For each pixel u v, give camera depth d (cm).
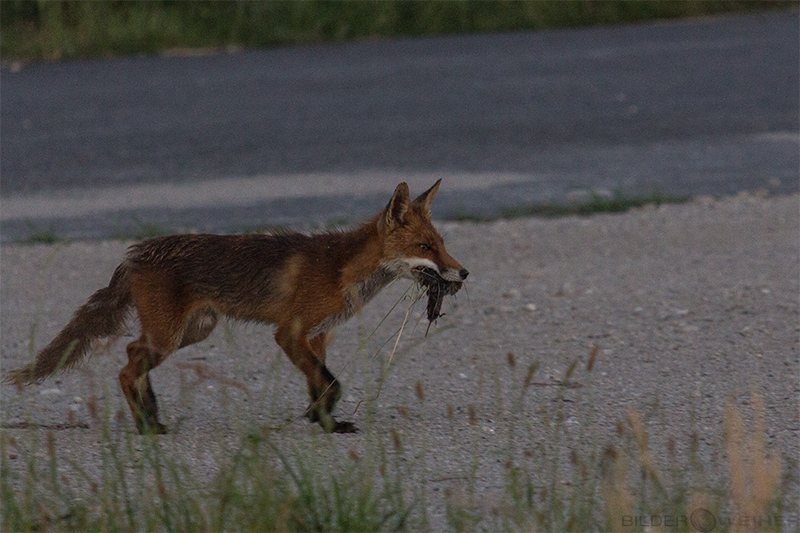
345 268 866
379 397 952
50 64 3128
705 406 885
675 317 1161
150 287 865
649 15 3784
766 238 1484
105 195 1850
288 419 895
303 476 667
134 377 853
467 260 1454
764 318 1133
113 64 3122
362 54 3219
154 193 1852
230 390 983
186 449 808
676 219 1609
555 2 3712
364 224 913
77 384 1009
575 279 1345
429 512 681
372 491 705
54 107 2573
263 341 1141
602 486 688
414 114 2448
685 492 670
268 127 2347
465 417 881
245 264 867
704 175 1886
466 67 2981
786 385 930
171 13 3481
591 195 1753
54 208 1775
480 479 738
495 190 1827
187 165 2052
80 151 2167
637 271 1366
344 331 1176
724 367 990
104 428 732
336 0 3584
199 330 913
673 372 984
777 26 3491
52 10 3350
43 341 1147
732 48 3131
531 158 2058
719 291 1249
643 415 866
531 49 3241
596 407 892
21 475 738
